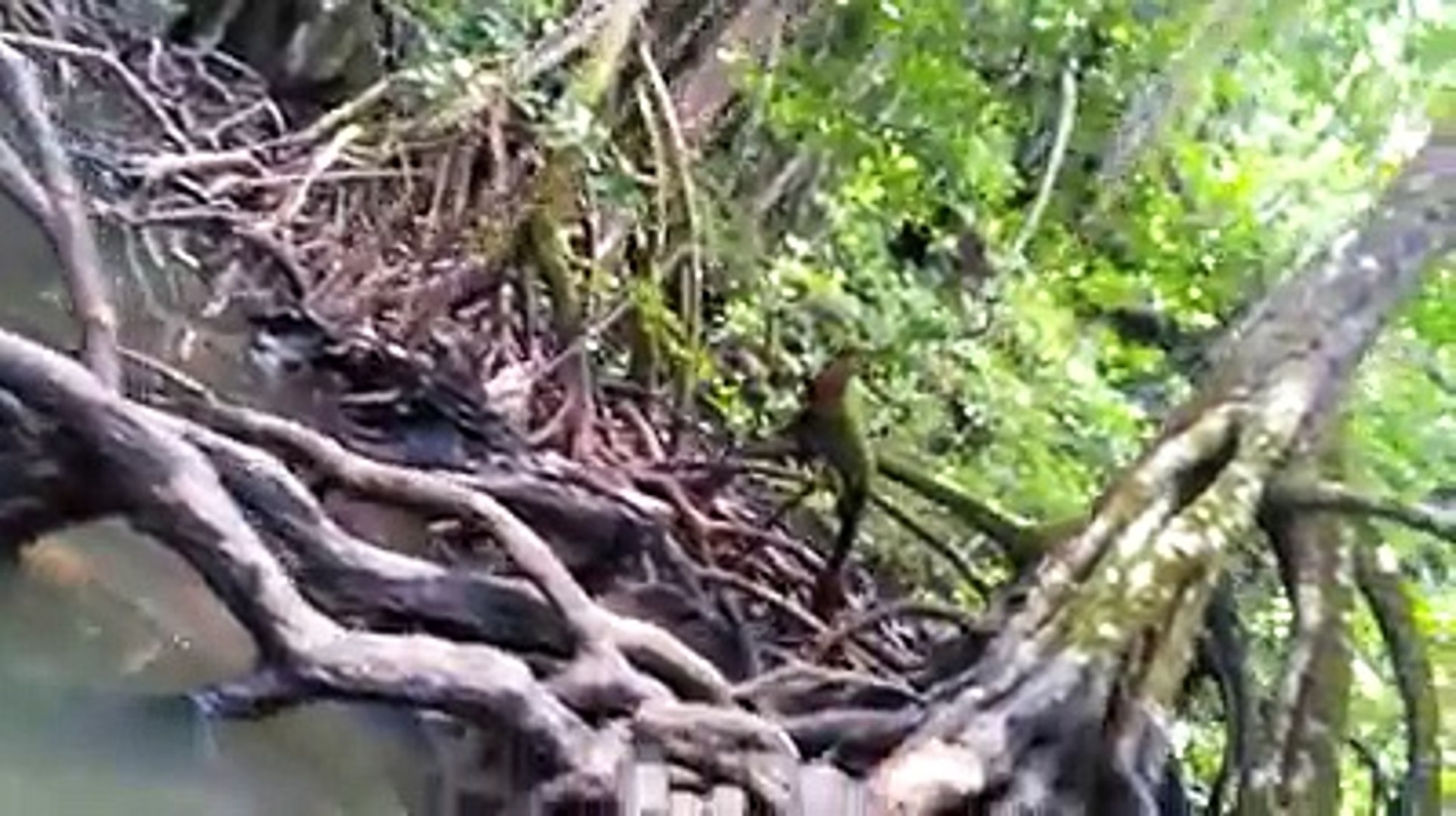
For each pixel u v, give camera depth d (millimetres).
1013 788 5363
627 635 4996
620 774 4477
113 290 6605
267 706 4246
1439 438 10320
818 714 5883
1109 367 12656
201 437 4684
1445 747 9406
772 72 11023
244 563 4273
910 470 9125
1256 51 12492
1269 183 12438
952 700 5672
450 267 8992
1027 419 11266
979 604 9141
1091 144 12523
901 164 11477
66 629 4848
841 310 10398
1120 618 5855
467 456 6977
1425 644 7770
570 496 6555
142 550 5129
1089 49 11984
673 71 11094
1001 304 11812
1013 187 11914
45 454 4336
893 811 5023
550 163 9086
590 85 9250
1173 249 12516
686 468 8297
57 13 8188
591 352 9148
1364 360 8086
